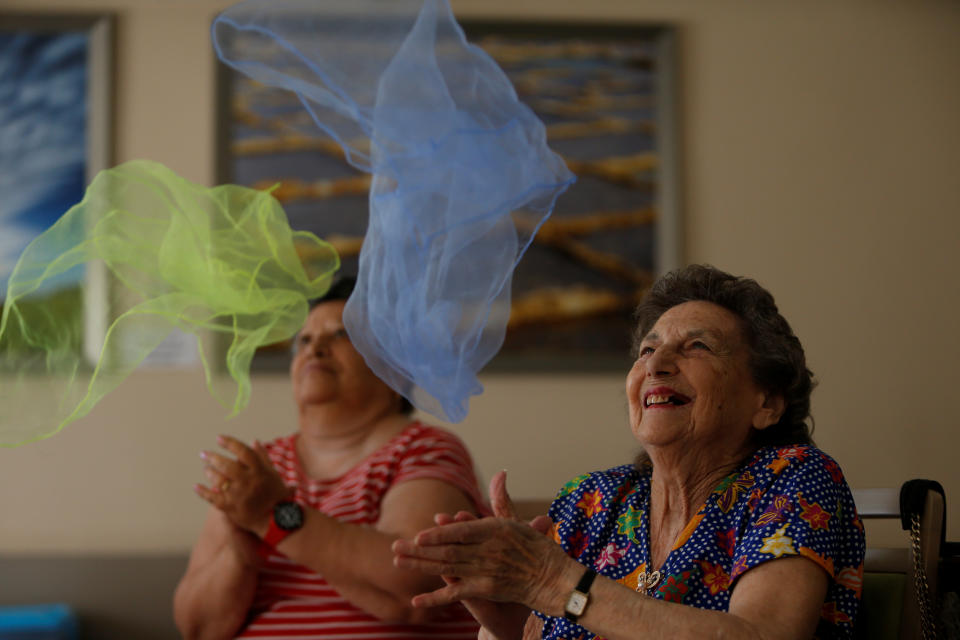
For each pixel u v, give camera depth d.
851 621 1.23
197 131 3.46
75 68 3.44
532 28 3.48
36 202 3.39
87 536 3.27
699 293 1.48
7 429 1.72
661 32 3.51
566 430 3.35
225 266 1.82
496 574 1.17
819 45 3.57
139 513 3.29
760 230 3.49
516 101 1.39
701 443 1.38
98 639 3.19
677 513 1.39
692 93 3.53
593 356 3.38
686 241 3.46
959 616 1.30
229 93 3.45
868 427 3.40
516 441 3.34
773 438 1.42
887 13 3.59
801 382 1.41
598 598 1.15
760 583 1.17
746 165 3.51
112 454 3.30
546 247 3.41
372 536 1.85
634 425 1.43
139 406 3.31
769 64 3.56
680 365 1.39
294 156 3.44
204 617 1.96
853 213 3.51
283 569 1.97
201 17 3.51
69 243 1.72
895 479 3.38
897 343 3.45
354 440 2.15
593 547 1.44
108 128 3.42
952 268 3.50
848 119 3.55
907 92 3.57
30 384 1.75
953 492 3.36
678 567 1.29
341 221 3.41
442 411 1.49
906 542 2.64
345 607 1.92
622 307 3.40
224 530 1.90
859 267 3.48
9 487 3.28
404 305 1.42
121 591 3.21
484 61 1.39
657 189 3.46
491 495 1.33
